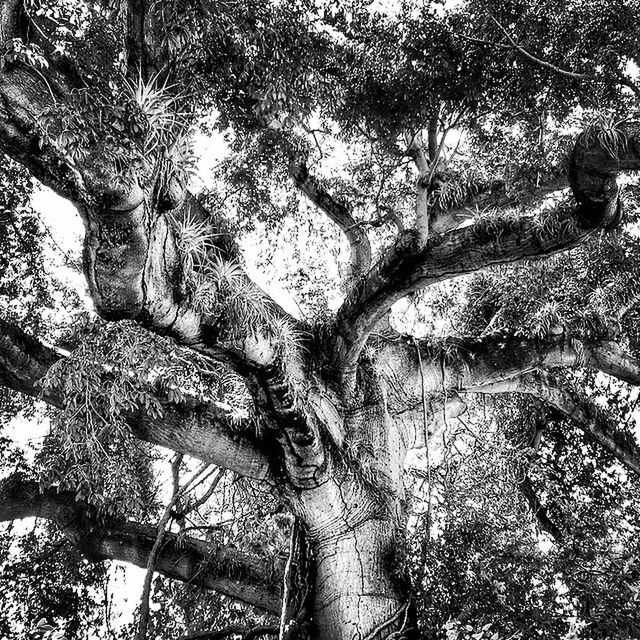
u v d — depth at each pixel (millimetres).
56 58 6473
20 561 12562
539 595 8320
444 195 11336
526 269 11203
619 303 11617
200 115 9062
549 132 10539
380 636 7984
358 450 9203
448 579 8406
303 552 8859
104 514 10445
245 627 10008
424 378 10234
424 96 9469
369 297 8500
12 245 11297
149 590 9891
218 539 10555
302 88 8492
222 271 6945
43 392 8312
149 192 5461
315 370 9234
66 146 4918
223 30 7395
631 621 8117
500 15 9492
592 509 13750
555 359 11117
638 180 11031
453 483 10023
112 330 8008
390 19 9781
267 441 8695
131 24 6922
